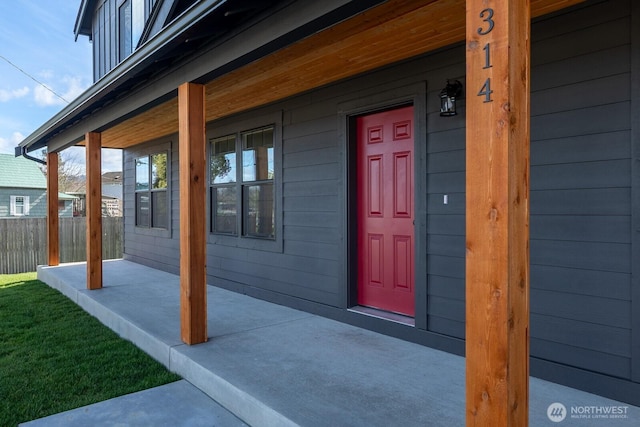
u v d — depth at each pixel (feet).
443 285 11.28
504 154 5.07
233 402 9.04
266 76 13.37
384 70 12.59
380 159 13.39
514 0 5.13
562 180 9.11
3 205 63.21
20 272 34.81
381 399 8.44
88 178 19.47
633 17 8.14
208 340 12.07
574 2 8.70
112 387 10.44
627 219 8.25
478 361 5.32
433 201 11.46
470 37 5.36
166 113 18.39
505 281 5.08
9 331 15.26
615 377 8.40
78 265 27.45
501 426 5.13
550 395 8.60
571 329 9.02
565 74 9.05
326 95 14.57
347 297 13.91
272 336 12.46
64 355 12.68
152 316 14.78
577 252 8.92
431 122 11.48
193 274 11.76
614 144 8.41
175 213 24.16
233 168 19.58
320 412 7.91
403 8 8.66
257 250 17.89
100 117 17.78
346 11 7.64
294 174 16.01
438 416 7.77
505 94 5.06
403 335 12.12
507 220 5.07
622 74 8.30
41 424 8.68
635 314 8.13
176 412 9.14
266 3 8.85
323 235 14.83
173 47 10.82
